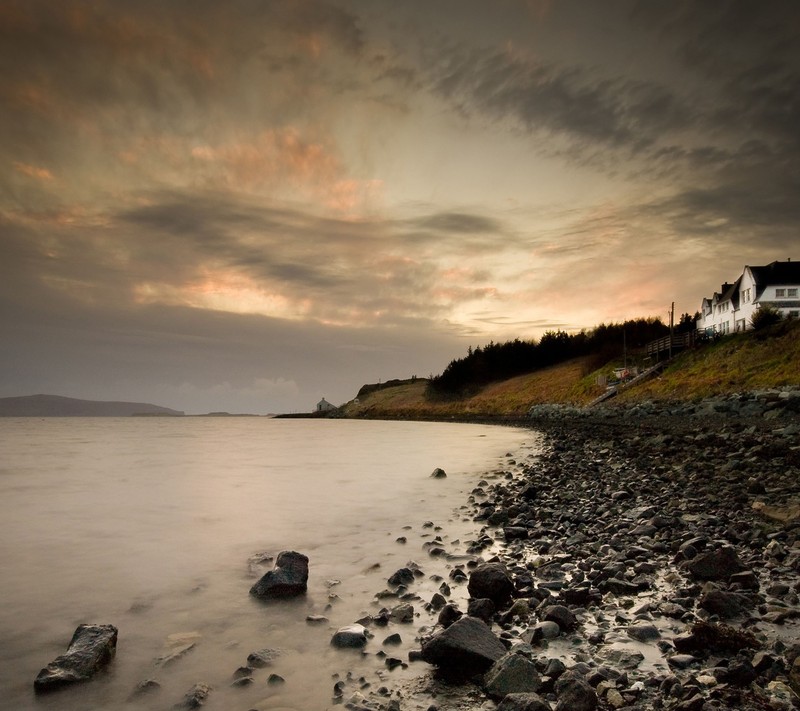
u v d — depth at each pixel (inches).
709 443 786.2
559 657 170.2
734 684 145.4
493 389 3944.4
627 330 3422.7
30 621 212.1
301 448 1299.2
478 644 169.3
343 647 184.1
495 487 562.9
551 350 4151.1
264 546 331.3
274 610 222.2
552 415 2440.9
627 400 2082.9
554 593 236.1
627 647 173.8
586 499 472.7
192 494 553.3
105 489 591.8
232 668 170.4
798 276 2544.3
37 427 3179.1
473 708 144.4
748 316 2613.2
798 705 132.9
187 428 3038.9
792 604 204.1
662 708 136.3
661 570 259.1
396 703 146.3
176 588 252.1
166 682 161.2
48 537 356.8
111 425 3752.5
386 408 4763.8
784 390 1312.7
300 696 151.9
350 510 455.8
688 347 2391.7
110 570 281.0
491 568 233.0
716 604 196.9
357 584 255.9
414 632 197.9
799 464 534.6
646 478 560.1
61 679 159.0
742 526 325.7
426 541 343.6
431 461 919.0
